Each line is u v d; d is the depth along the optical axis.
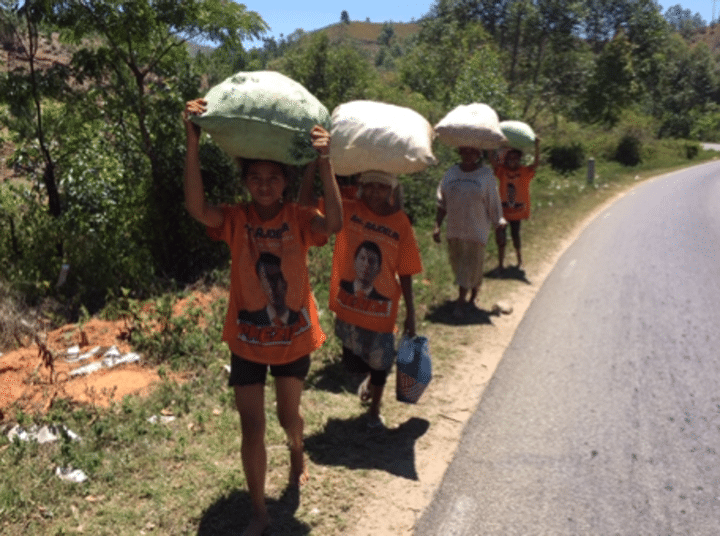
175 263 7.49
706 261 9.33
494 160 8.37
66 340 5.36
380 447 3.84
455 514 3.21
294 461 3.29
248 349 2.87
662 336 6.04
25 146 7.78
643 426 4.23
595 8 43.94
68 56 8.19
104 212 7.54
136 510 3.04
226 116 2.54
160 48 7.34
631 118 34.06
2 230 7.13
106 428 3.71
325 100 14.32
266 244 2.85
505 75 27.03
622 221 13.27
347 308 3.90
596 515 3.25
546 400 4.59
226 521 3.00
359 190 3.94
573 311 6.80
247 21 7.31
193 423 3.90
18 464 3.36
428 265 8.04
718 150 45.44
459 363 5.25
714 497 3.44
